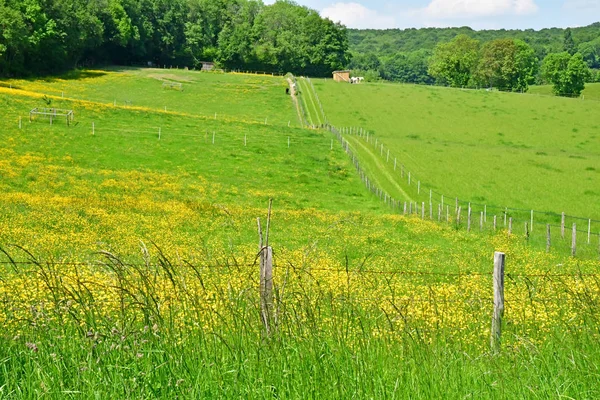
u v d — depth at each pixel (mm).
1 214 30672
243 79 137375
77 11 136750
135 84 122812
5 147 55438
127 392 5867
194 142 67438
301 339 7070
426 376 6664
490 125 104438
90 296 7293
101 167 54156
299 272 9117
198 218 35625
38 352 6500
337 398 6129
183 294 7562
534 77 187625
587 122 107188
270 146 69812
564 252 30719
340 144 75562
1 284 9242
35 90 101875
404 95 124250
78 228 29500
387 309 8906
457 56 192375
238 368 6367
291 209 45625
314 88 127125
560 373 6910
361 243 29359
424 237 34094
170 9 180750
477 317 9344
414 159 70500
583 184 61000
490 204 52312
